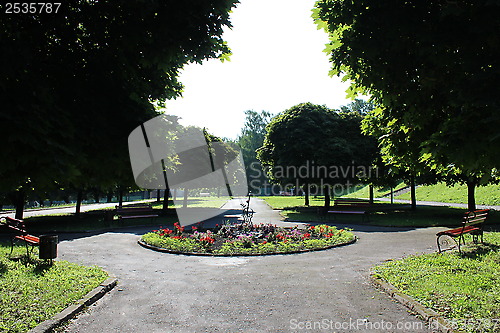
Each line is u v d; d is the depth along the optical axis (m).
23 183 3.12
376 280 6.27
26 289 5.74
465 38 3.89
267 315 4.79
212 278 6.88
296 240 10.98
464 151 3.79
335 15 4.71
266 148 26.11
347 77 5.49
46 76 3.35
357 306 5.10
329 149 21.69
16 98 2.70
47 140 2.67
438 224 14.75
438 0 4.11
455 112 4.42
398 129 5.75
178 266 8.02
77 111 3.41
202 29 3.80
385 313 4.80
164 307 5.21
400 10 4.16
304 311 4.92
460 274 6.35
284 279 6.69
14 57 2.78
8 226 9.11
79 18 3.59
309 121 22.19
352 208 17.98
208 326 4.45
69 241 12.03
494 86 3.56
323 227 12.93
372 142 22.30
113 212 17.11
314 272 7.20
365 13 4.41
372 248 9.83
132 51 3.79
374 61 4.62
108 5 3.57
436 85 4.51
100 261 8.63
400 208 24.81
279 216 20.67
